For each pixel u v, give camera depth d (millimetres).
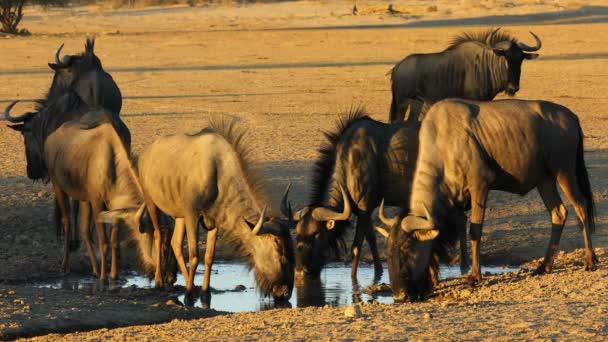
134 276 46250
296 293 43188
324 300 41750
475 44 65000
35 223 54906
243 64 156750
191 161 40031
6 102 109125
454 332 29234
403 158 44469
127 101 110625
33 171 51125
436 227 38344
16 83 129750
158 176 41125
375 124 45344
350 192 44469
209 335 30438
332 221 43219
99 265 47719
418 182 40469
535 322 30438
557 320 30641
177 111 101312
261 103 107625
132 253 49344
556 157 41281
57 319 34969
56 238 52094
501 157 40562
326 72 142000
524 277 41969
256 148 77000
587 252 41844
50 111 49438
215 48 188125
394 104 68375
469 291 39156
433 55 66312
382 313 32781
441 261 44469
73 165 43719
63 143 44688
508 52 64000
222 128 40688
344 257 50125
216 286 44281
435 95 65938
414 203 40250
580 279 39312
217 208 39938
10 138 84312
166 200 41219
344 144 44656
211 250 41281
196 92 119500
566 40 185250
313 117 95812
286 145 78500
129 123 92500
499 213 56750
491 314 31938
